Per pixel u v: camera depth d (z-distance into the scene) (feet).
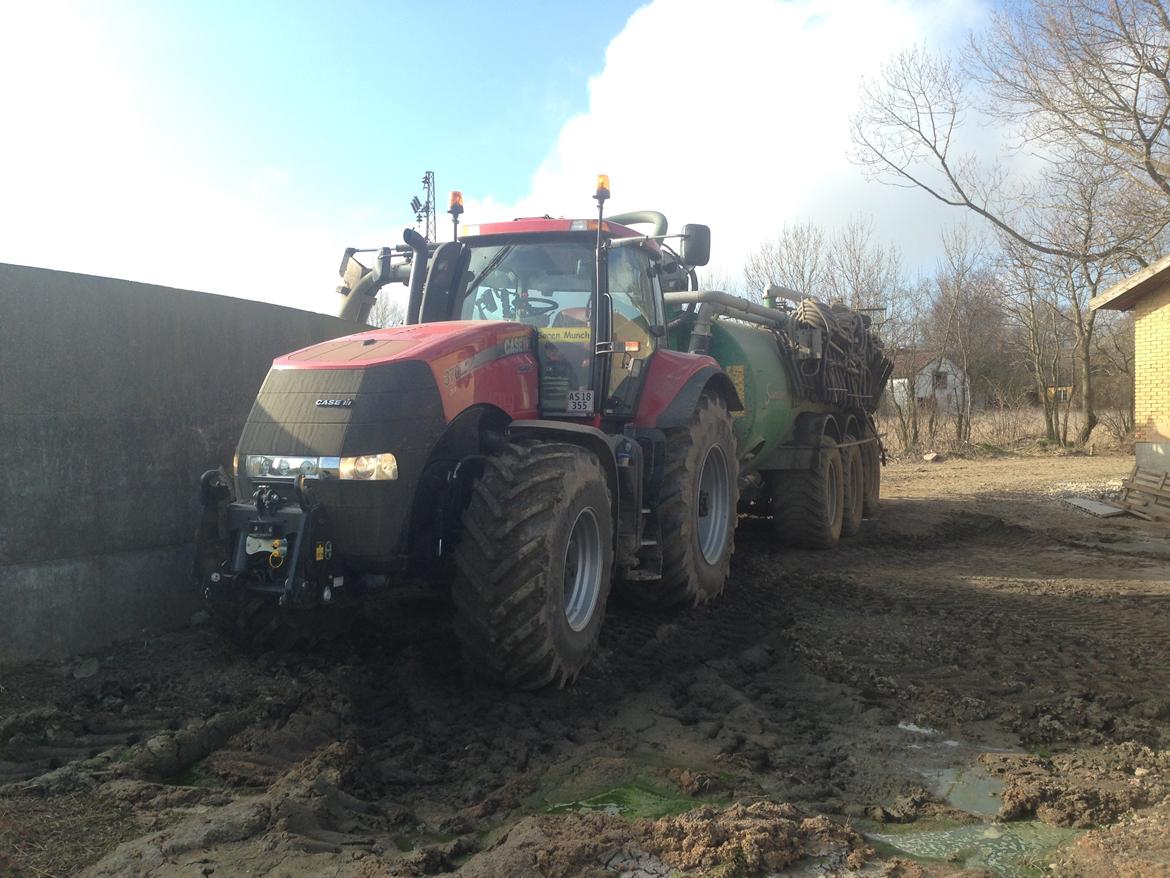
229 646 16.11
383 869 9.07
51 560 15.51
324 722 13.28
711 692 15.34
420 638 17.19
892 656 17.63
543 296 18.66
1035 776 11.93
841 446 32.17
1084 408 86.63
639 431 18.95
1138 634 19.39
